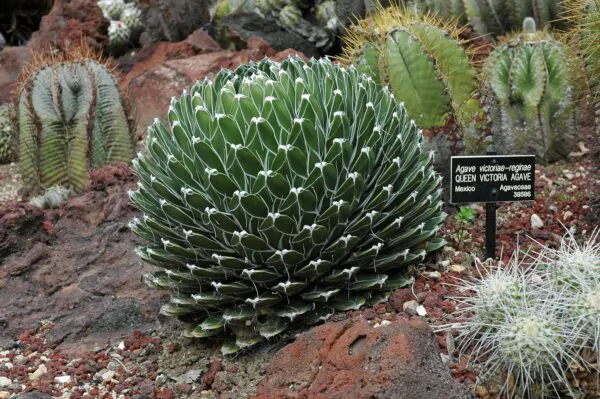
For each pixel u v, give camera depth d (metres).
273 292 3.21
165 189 3.28
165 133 3.41
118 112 5.85
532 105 4.70
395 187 3.40
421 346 2.72
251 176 3.12
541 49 4.70
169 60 7.46
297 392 2.81
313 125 3.12
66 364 3.57
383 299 3.34
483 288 2.93
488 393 2.79
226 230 3.16
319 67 3.49
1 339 3.85
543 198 4.41
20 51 8.43
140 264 4.23
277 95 3.21
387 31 4.28
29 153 5.84
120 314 3.85
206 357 3.39
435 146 4.32
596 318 2.64
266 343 3.29
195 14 8.61
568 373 2.71
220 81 3.49
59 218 4.62
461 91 4.53
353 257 3.24
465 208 4.17
